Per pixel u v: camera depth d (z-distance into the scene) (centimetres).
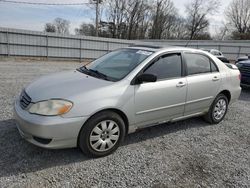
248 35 5550
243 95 798
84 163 312
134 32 5425
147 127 402
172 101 392
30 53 1889
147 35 5706
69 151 336
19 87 704
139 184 278
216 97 473
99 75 369
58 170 293
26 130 294
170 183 285
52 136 287
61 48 2016
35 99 301
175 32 6112
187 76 416
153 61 373
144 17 5506
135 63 370
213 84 457
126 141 384
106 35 5159
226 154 367
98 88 320
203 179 298
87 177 284
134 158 334
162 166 320
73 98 299
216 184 290
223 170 321
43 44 1928
